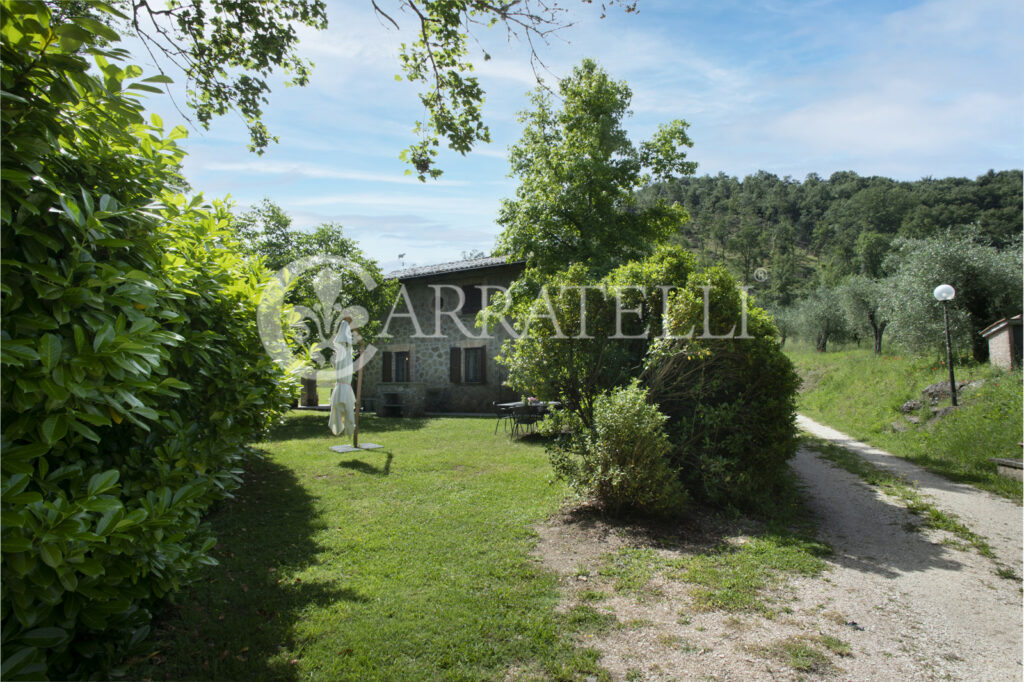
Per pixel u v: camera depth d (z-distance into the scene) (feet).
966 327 44.24
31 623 5.79
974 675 8.46
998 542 15.05
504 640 9.51
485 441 33.04
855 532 15.99
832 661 8.86
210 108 18.89
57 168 6.67
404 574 12.44
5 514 4.99
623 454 16.21
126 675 8.30
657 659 8.92
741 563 13.12
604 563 13.15
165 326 9.12
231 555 13.64
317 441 33.17
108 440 8.08
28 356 5.12
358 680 8.32
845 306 78.48
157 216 7.68
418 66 18.29
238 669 8.59
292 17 18.37
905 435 33.40
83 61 5.81
